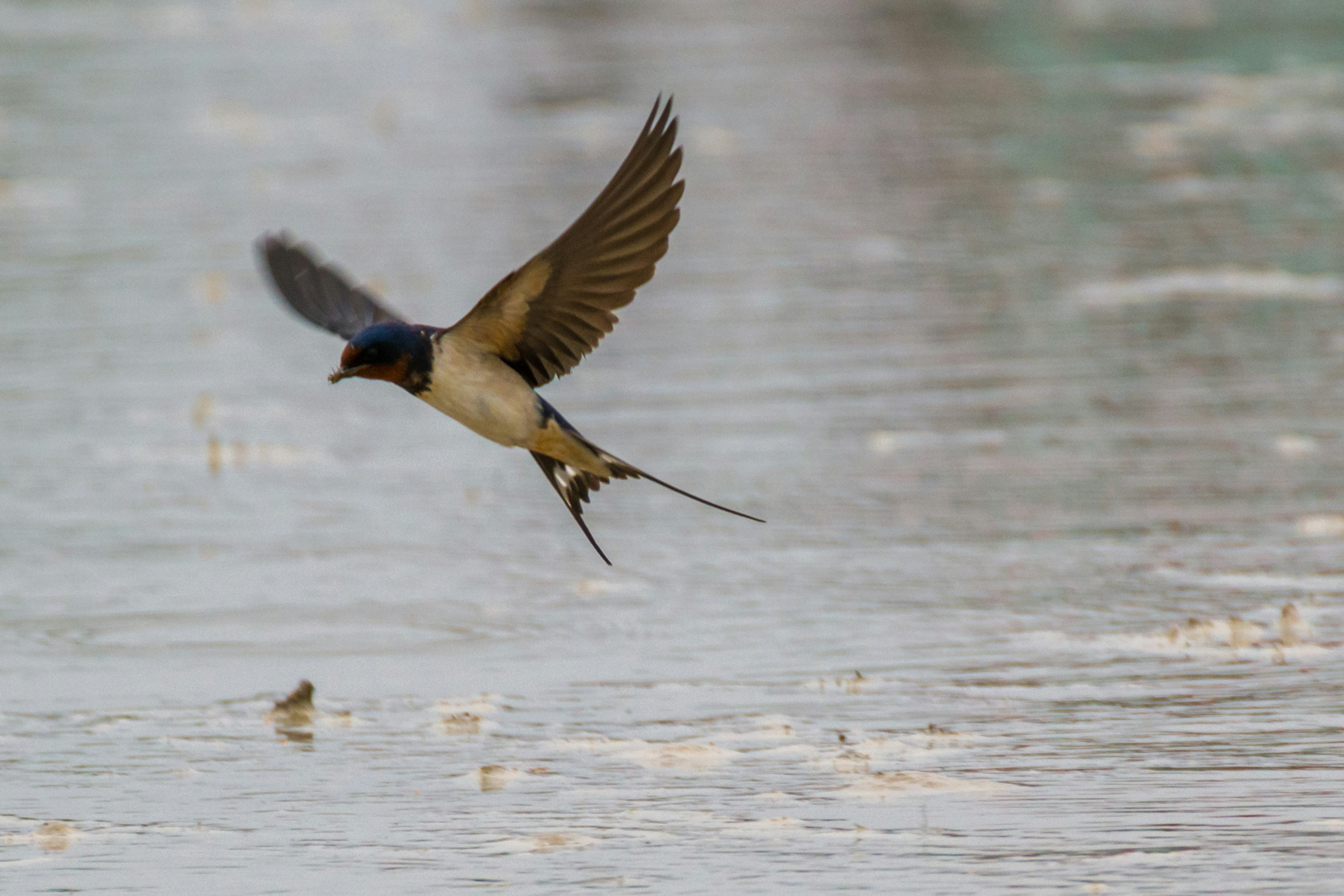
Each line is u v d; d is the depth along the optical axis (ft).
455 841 27.32
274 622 38.37
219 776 30.40
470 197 85.30
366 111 109.29
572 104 109.70
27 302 69.31
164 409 56.18
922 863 25.82
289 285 24.56
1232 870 25.20
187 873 26.50
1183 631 35.35
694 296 67.82
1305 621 35.81
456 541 43.91
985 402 53.26
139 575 41.57
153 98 114.83
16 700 34.22
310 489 48.57
